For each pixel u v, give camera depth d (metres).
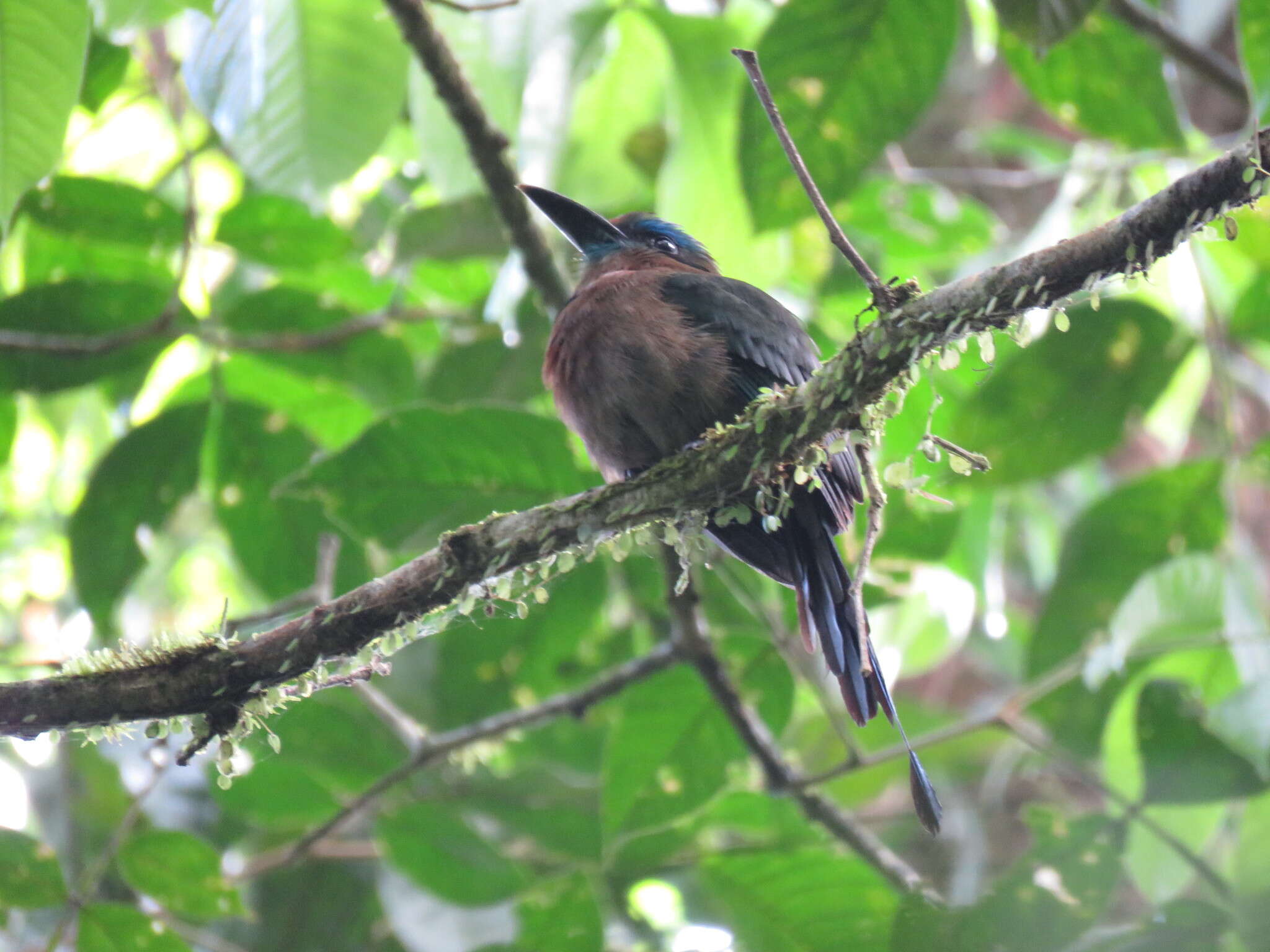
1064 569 9.29
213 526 13.83
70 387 9.74
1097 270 5.49
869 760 9.33
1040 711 9.69
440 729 10.55
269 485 9.81
